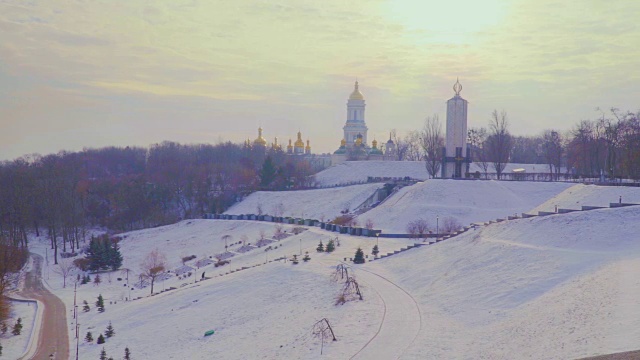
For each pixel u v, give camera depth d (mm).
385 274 79000
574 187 98125
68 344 72688
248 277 85062
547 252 66812
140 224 173625
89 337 72500
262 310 70375
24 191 163000
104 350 66500
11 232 149250
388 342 51281
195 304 78875
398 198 135375
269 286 78688
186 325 71000
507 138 173750
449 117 144625
